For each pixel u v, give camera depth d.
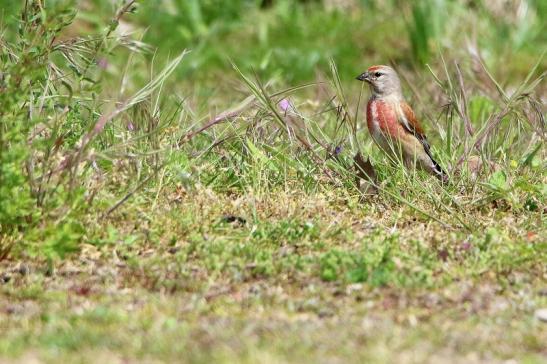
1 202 9.40
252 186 11.48
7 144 9.73
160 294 8.94
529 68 21.06
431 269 9.55
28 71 9.67
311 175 11.70
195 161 11.77
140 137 10.65
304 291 9.04
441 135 13.43
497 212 11.23
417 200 11.45
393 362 7.39
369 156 12.47
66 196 9.77
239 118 12.45
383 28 22.84
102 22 21.23
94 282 9.23
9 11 16.75
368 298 8.88
